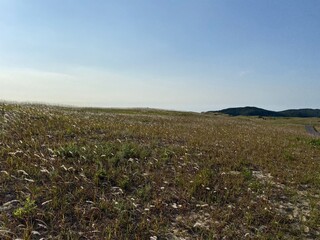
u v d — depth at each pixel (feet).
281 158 53.06
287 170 45.78
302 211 30.73
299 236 25.53
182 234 24.40
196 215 27.84
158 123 93.50
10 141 40.91
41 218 23.66
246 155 51.75
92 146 42.63
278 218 28.37
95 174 31.91
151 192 31.04
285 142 77.05
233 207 29.89
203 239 23.90
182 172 38.11
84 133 52.19
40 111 70.49
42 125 52.85
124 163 37.63
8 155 35.42
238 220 27.48
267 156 53.47
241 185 36.17
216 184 35.24
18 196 26.37
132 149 42.73
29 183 28.81
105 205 26.50
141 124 79.20
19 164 32.58
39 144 40.40
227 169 41.68
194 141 57.98
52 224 23.07
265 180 39.47
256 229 26.27
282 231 26.22
